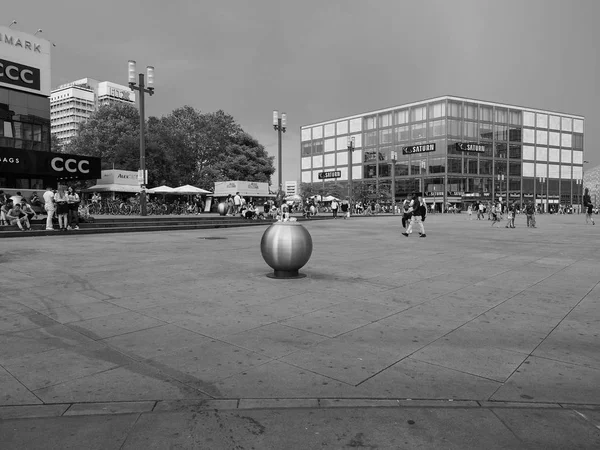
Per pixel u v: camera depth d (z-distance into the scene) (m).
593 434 2.59
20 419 2.72
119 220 20.72
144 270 8.27
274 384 3.26
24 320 4.90
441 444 2.46
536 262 9.64
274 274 7.66
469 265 9.16
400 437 2.54
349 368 3.57
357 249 12.25
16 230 15.98
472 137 75.19
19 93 26.94
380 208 61.16
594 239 15.84
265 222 26.75
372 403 2.96
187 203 41.41
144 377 3.37
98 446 2.42
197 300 5.89
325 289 6.64
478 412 2.85
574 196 88.62
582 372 3.52
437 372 3.50
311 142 94.75
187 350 3.97
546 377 3.42
